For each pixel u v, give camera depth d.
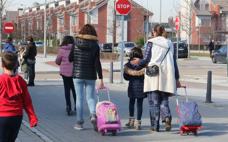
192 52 80.81
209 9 101.88
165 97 11.72
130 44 64.88
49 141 10.77
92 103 11.85
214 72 35.12
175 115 14.60
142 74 11.88
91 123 12.84
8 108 7.14
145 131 11.98
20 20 122.19
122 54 24.58
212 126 12.90
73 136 11.37
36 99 18.22
